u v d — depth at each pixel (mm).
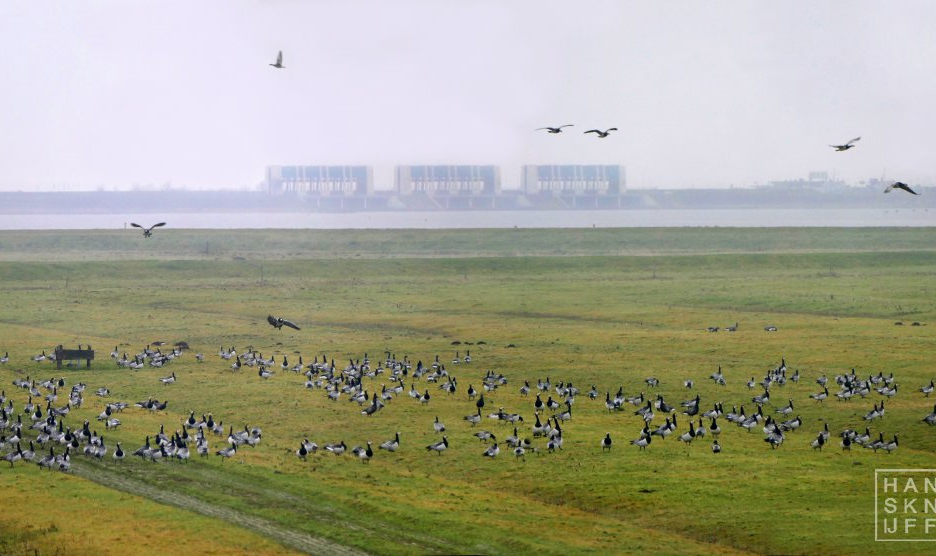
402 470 79125
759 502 68812
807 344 140875
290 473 77750
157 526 65250
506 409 102125
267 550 61000
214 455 83750
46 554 60844
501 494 72625
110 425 94125
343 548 61312
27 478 76625
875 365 122750
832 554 59656
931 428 90062
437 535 63312
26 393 112312
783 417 97688
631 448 84375
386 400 106562
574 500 70875
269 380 119250
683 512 67250
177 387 115250
